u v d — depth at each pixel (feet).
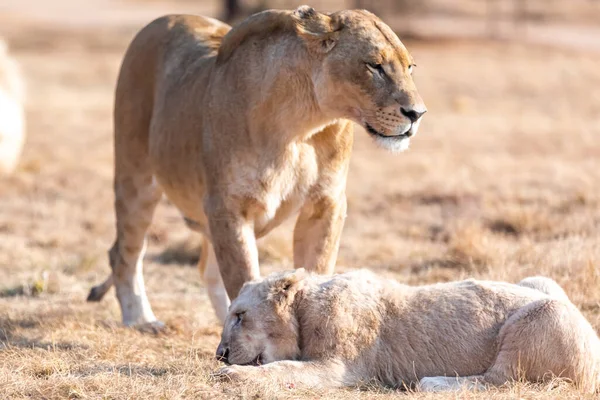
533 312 29.66
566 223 58.03
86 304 45.85
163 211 70.74
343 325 30.12
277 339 30.40
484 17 271.90
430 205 68.95
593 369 29.40
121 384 29.86
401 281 47.34
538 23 258.78
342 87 32.14
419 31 225.15
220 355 30.73
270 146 33.12
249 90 33.37
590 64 174.91
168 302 46.34
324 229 34.86
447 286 31.55
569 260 45.03
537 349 29.30
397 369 30.63
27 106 130.21
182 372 31.40
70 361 34.04
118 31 244.01
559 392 28.43
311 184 33.96
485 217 62.28
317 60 32.40
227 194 33.60
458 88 146.51
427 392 28.84
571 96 137.59
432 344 30.53
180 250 56.70
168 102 37.83
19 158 86.17
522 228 58.29
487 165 83.71
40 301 46.73
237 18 241.55
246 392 28.30
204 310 44.65
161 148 37.65
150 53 40.73
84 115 123.65
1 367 32.71
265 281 30.94
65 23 267.80
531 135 103.35
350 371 30.12
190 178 36.24
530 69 167.94
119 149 41.63
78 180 79.41
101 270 54.34
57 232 62.23
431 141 100.22
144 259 56.95
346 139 34.24
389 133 31.86
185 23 40.68
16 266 53.83
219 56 35.06
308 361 29.86
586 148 93.86
